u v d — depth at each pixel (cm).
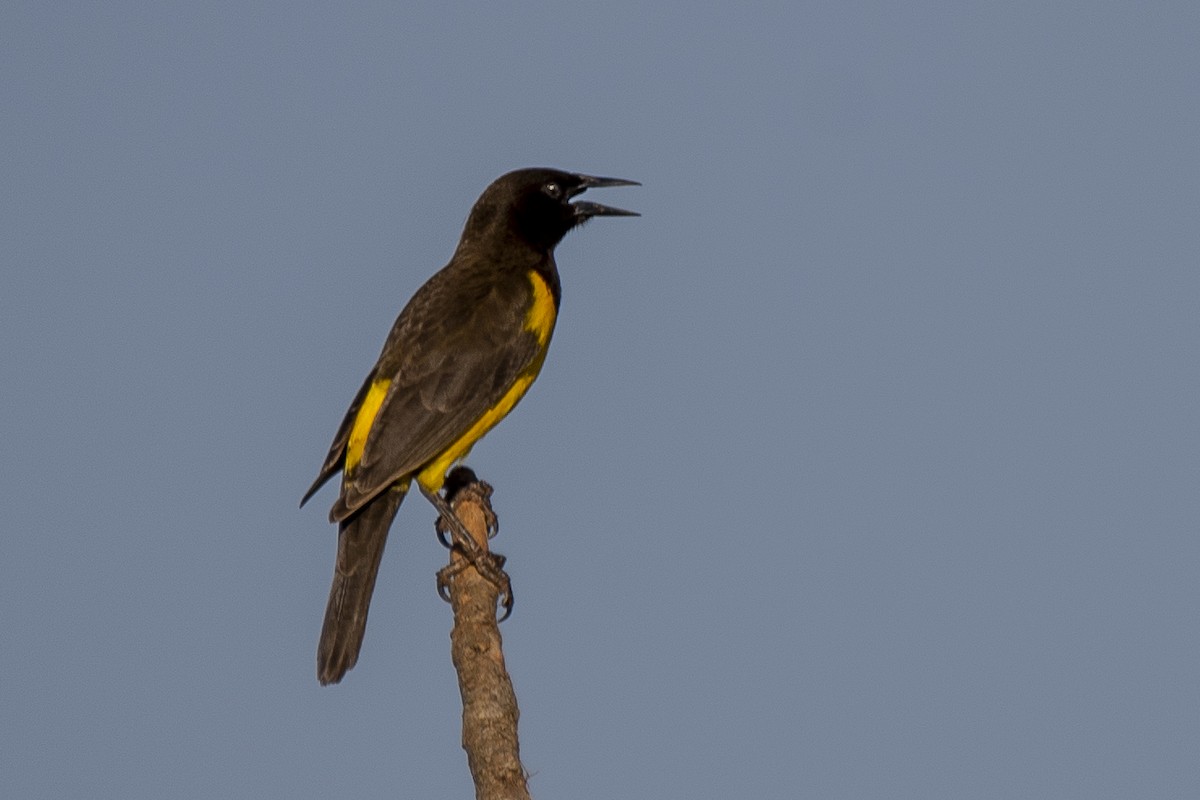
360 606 1245
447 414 1332
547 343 1456
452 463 1359
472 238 1499
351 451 1334
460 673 954
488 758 904
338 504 1267
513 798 895
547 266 1489
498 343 1389
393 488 1316
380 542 1282
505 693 941
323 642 1227
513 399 1420
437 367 1354
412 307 1429
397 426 1313
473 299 1413
